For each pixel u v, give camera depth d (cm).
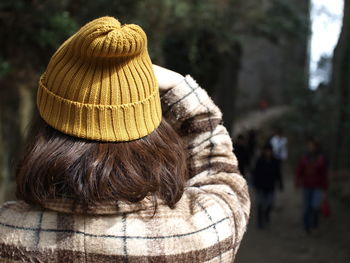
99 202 118
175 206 126
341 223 1109
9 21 659
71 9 709
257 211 1145
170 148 126
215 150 147
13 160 132
